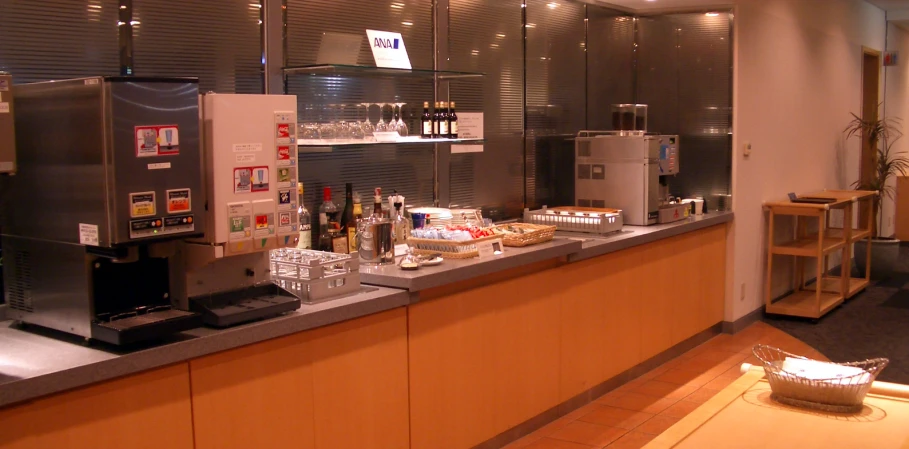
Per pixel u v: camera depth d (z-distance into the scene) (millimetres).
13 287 2537
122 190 2209
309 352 2760
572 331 4242
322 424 2830
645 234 4762
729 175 5859
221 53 3346
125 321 2309
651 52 6016
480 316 3578
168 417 2336
